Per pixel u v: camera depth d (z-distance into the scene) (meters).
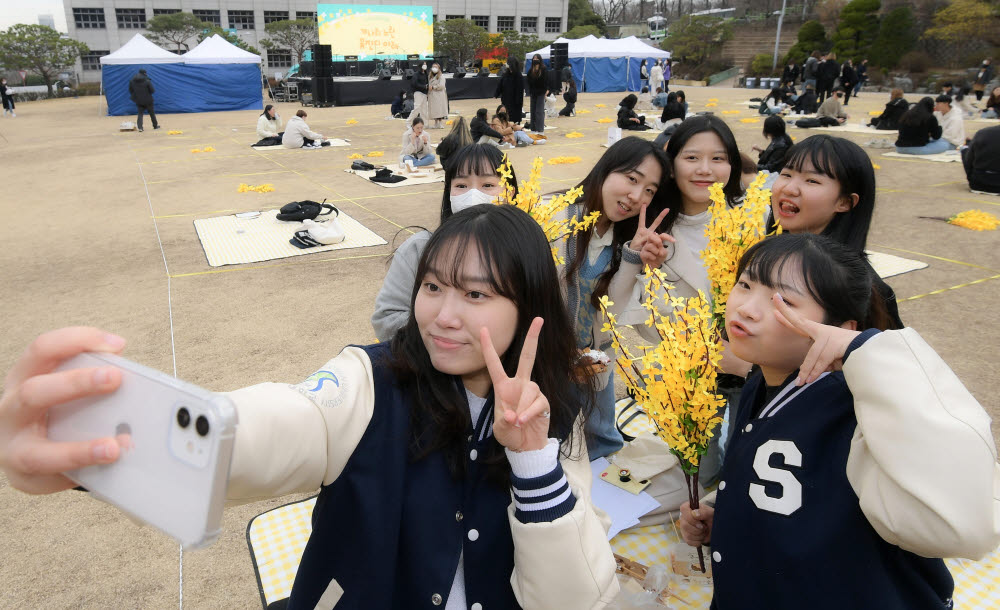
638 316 2.53
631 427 3.45
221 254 6.72
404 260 2.25
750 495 1.39
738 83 38.03
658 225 2.46
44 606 2.40
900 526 1.08
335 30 29.58
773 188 2.45
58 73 42.53
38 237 7.54
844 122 16.56
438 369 1.16
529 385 1.06
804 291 1.38
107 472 0.77
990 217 7.63
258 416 0.96
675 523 2.57
